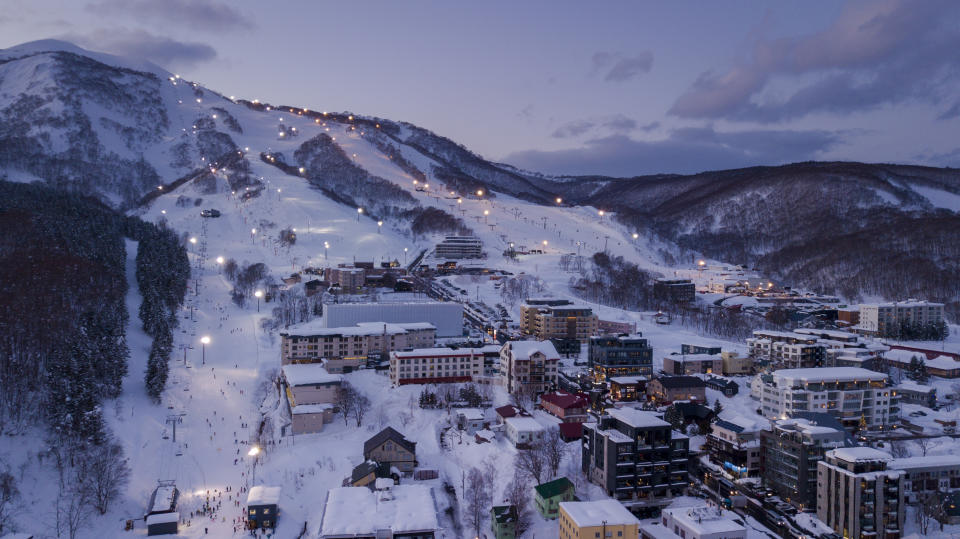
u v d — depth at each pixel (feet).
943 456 520.01
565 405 628.28
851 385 632.38
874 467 455.22
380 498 459.73
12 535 430.20
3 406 591.37
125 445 602.03
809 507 481.87
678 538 416.05
